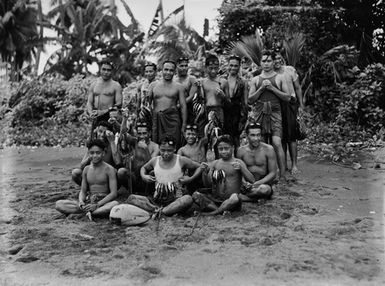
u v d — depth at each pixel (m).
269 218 4.17
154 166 4.73
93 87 6.34
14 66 27.22
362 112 10.23
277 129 6.01
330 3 11.68
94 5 22.86
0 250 3.51
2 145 12.86
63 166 8.32
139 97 6.78
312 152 8.43
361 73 10.25
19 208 4.89
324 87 10.88
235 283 2.81
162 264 3.13
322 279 2.83
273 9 11.44
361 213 4.35
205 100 5.88
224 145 4.59
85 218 4.36
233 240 3.59
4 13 25.95
